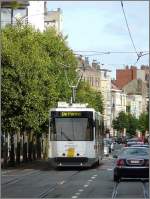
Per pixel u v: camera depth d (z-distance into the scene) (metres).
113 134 175.50
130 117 174.12
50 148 45.25
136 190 28.69
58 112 45.47
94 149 45.19
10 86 48.09
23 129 52.12
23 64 48.28
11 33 52.03
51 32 64.56
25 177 38.50
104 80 172.50
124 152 34.84
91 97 92.94
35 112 48.94
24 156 58.59
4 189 29.17
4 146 51.56
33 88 48.53
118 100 192.12
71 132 45.22
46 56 58.03
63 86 64.31
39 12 103.12
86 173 42.56
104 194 26.58
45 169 48.25
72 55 67.31
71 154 44.97
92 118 45.31
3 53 48.12
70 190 28.61
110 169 47.94
